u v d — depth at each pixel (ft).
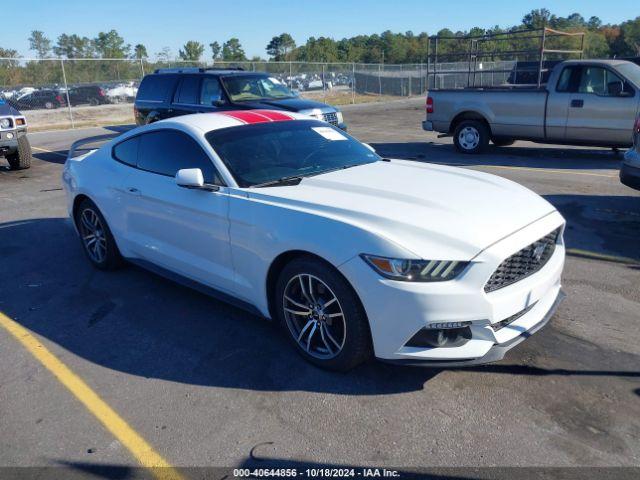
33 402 10.87
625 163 20.95
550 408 10.06
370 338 10.72
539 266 11.34
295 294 11.77
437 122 39.47
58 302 15.56
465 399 10.42
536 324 10.99
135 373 11.79
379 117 70.74
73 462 9.16
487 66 70.08
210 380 11.41
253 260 12.11
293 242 11.01
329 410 10.26
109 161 16.74
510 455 8.93
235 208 12.35
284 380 11.27
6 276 17.70
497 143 40.63
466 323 9.85
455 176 13.35
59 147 48.65
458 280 9.72
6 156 36.50
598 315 13.62
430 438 9.41
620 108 31.78
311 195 11.80
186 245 14.03
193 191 13.38
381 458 8.99
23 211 25.90
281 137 14.78
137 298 15.62
